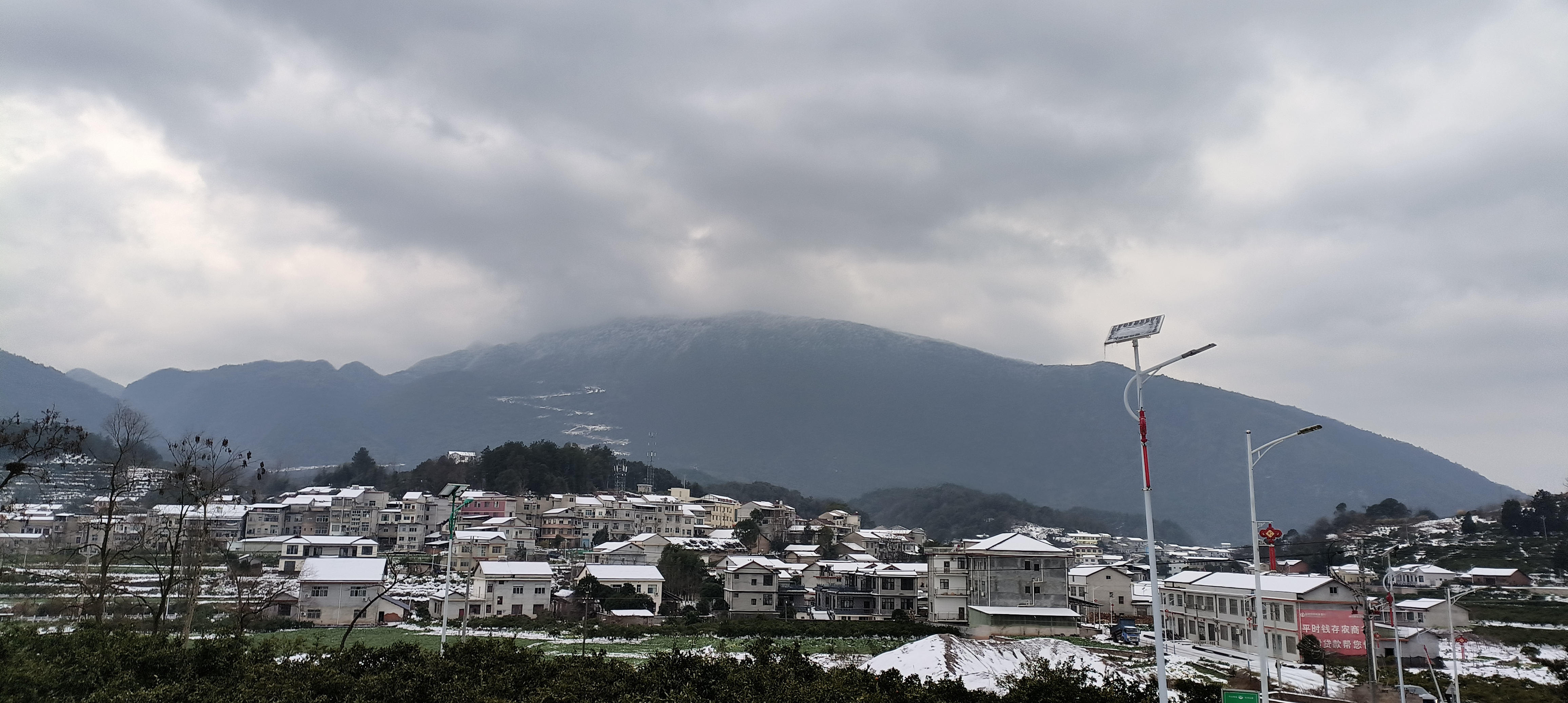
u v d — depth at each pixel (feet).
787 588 374.43
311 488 586.45
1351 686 187.01
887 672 134.51
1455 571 416.67
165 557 319.47
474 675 122.21
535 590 314.35
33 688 101.81
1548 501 479.82
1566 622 297.53
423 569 416.67
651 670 127.75
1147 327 106.52
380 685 113.60
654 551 450.30
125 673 112.37
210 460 247.29
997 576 301.63
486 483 644.69
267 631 238.27
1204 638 272.31
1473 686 187.93
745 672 125.70
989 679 179.22
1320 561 499.51
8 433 158.30
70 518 383.65
